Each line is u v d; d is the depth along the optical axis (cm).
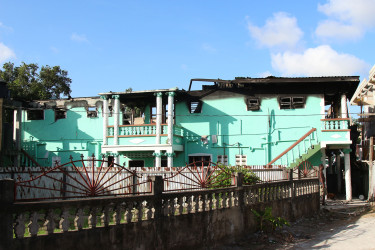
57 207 569
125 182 1252
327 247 953
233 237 970
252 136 2147
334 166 2902
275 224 1084
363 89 1980
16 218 525
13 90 2856
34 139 2450
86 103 2381
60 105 2422
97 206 625
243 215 1020
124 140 2098
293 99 2123
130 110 2411
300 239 1056
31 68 3059
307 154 1906
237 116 2178
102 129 2336
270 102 2150
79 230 598
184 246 804
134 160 2253
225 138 2180
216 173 1177
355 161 2322
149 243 717
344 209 1655
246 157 2142
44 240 550
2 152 2125
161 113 2048
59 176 1283
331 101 2362
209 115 2216
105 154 2120
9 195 515
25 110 2478
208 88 2228
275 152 2109
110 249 642
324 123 1973
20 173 1259
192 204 842
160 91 2033
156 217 737
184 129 2238
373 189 1884
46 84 3052
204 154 2195
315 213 1500
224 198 948
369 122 2192
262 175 1414
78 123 2386
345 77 1948
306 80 1989
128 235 675
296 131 2094
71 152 2381
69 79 3191
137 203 700
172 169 1294
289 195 1291
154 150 2045
